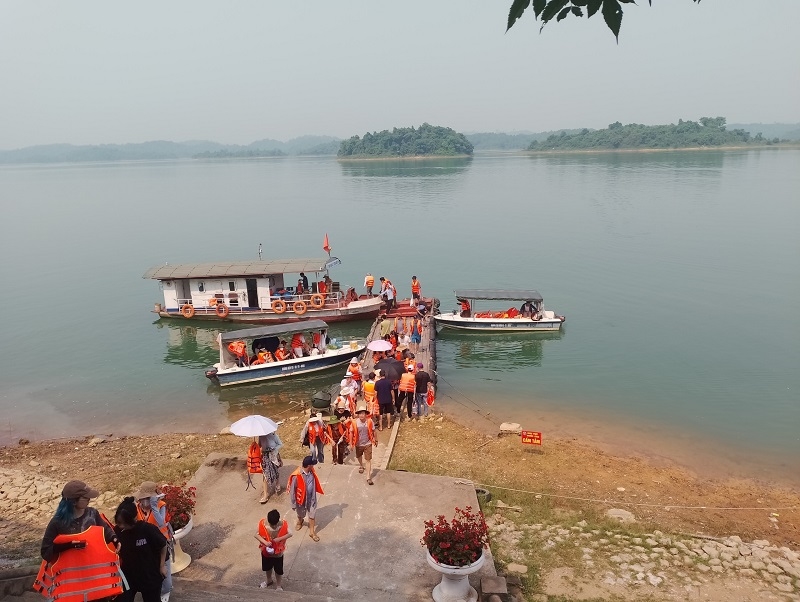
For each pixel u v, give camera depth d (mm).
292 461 15453
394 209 90375
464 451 19562
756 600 11992
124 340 34938
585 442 21328
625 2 4566
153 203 117000
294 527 12531
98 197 135125
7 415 25359
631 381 27000
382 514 13023
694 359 29391
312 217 85250
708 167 148625
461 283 45312
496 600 10570
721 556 13609
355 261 54062
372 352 27891
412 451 18953
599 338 32844
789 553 14148
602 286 43000
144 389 27984
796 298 38812
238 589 9492
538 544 13758
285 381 28547
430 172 172500
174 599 9062
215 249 63062
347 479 14391
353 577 11031
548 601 11672
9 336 35781
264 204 106438
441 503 13445
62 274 52656
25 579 9008
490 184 124375
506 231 66500
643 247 55281
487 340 33312
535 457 19609
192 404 26266
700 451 20578
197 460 19203
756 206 77500
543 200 92875
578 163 193500
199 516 12930
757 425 22516
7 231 80375
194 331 36219
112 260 58656
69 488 6938
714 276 44594
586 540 14094
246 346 29438
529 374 28203
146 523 7715
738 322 34719
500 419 23422
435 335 33625
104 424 24375
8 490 17594
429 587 10781
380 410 20656
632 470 19000
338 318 36062
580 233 63344
